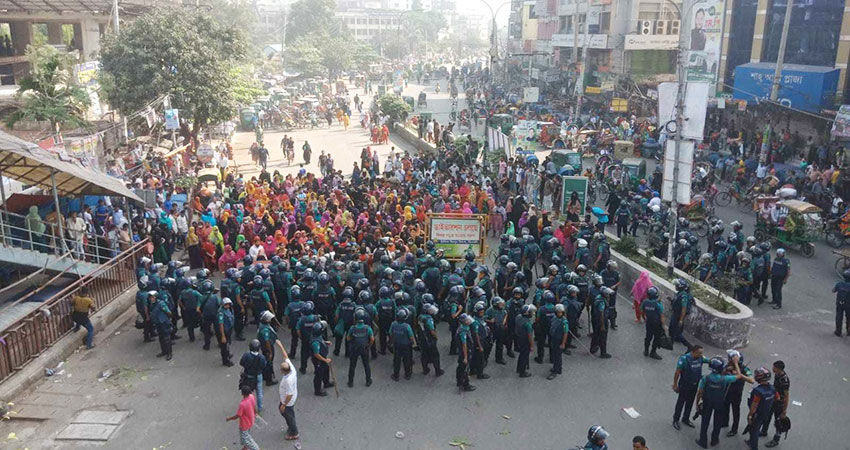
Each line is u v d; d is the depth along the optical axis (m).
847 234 22.95
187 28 36.03
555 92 62.03
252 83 57.09
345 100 65.12
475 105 59.47
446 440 11.78
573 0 67.25
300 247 19.33
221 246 20.98
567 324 13.85
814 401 13.20
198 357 15.05
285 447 11.48
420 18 173.00
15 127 28.50
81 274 17.92
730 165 32.41
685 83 17.06
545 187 27.33
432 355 13.99
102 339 15.95
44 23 45.66
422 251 17.53
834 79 36.78
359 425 12.23
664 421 12.49
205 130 45.00
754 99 39.38
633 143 38.31
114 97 34.00
